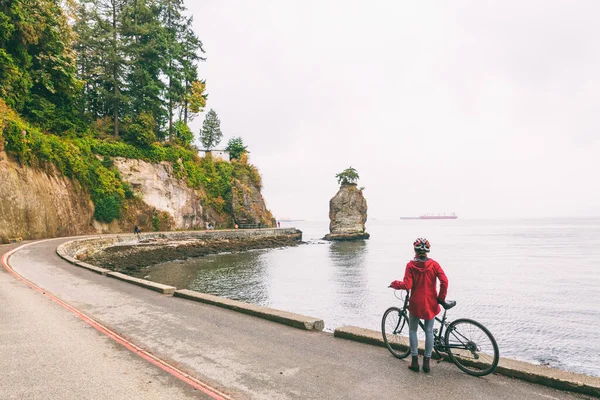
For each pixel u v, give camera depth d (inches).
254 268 1255.5
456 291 945.5
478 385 188.2
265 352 238.4
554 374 187.8
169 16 2420.0
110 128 2009.1
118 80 1990.7
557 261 1659.7
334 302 773.3
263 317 324.5
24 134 1211.9
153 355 230.4
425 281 208.8
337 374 202.5
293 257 1692.9
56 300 381.4
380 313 681.0
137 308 359.3
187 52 2418.8
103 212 1700.3
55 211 1326.3
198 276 1056.8
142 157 1984.5
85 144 1704.0
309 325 291.4
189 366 212.8
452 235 4660.4
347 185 3117.6
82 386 182.9
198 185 2315.5
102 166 1775.3
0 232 1036.5
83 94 1958.7
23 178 1166.3
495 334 574.2
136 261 1312.7
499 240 3435.0
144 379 193.3
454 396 175.2
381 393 178.4
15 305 352.2
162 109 2171.5
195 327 295.6
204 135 2997.0
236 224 2481.5
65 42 1638.8
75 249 1067.9
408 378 197.5
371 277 1130.0
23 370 201.2
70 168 1501.0
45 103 1531.7
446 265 1521.9
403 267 1379.2
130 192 1863.9
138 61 2096.5
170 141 2278.5
